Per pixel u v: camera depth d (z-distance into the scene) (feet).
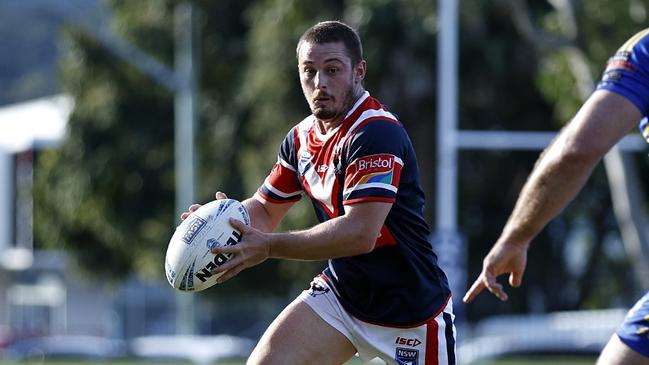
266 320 457.27
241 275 402.11
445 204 260.01
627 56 58.85
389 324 76.79
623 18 256.93
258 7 375.66
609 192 381.81
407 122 365.61
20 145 577.84
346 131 73.41
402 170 74.74
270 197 80.69
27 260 593.83
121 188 429.79
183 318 364.17
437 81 350.02
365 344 77.71
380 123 72.90
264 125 365.81
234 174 403.34
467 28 338.54
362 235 71.56
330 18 345.51
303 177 77.05
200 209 74.02
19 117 598.75
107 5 424.46
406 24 333.42
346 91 72.95
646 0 259.39
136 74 423.64
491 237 385.70
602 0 256.93
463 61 344.90
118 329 547.08
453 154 260.21
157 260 429.38
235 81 408.26
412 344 77.36
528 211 61.67
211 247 72.08
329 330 77.66
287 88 358.23
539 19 317.83
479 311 384.88
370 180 71.87
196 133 406.00
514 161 376.07
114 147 425.69
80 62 424.05
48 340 378.53
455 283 232.73
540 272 389.60
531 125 371.97
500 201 383.45
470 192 378.32
